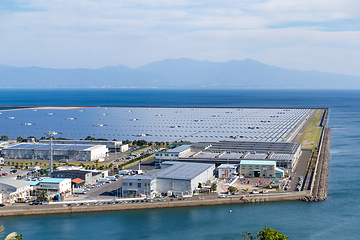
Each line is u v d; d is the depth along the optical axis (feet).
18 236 252.42
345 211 479.82
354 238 403.75
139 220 456.04
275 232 301.84
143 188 531.91
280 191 547.90
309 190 549.13
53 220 459.32
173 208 497.05
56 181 547.90
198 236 410.31
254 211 481.87
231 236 410.31
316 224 440.04
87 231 424.87
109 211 488.02
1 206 496.23
